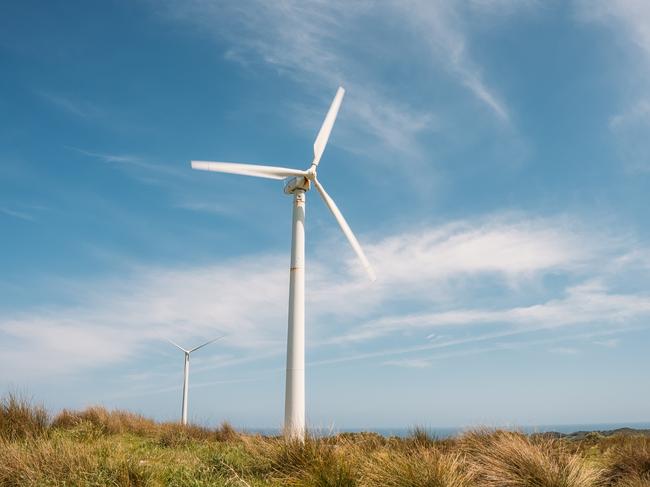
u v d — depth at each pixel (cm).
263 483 951
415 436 1304
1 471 873
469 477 909
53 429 1490
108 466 902
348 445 1153
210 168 2145
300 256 2006
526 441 1090
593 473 962
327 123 2438
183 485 884
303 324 1903
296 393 1795
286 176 2202
